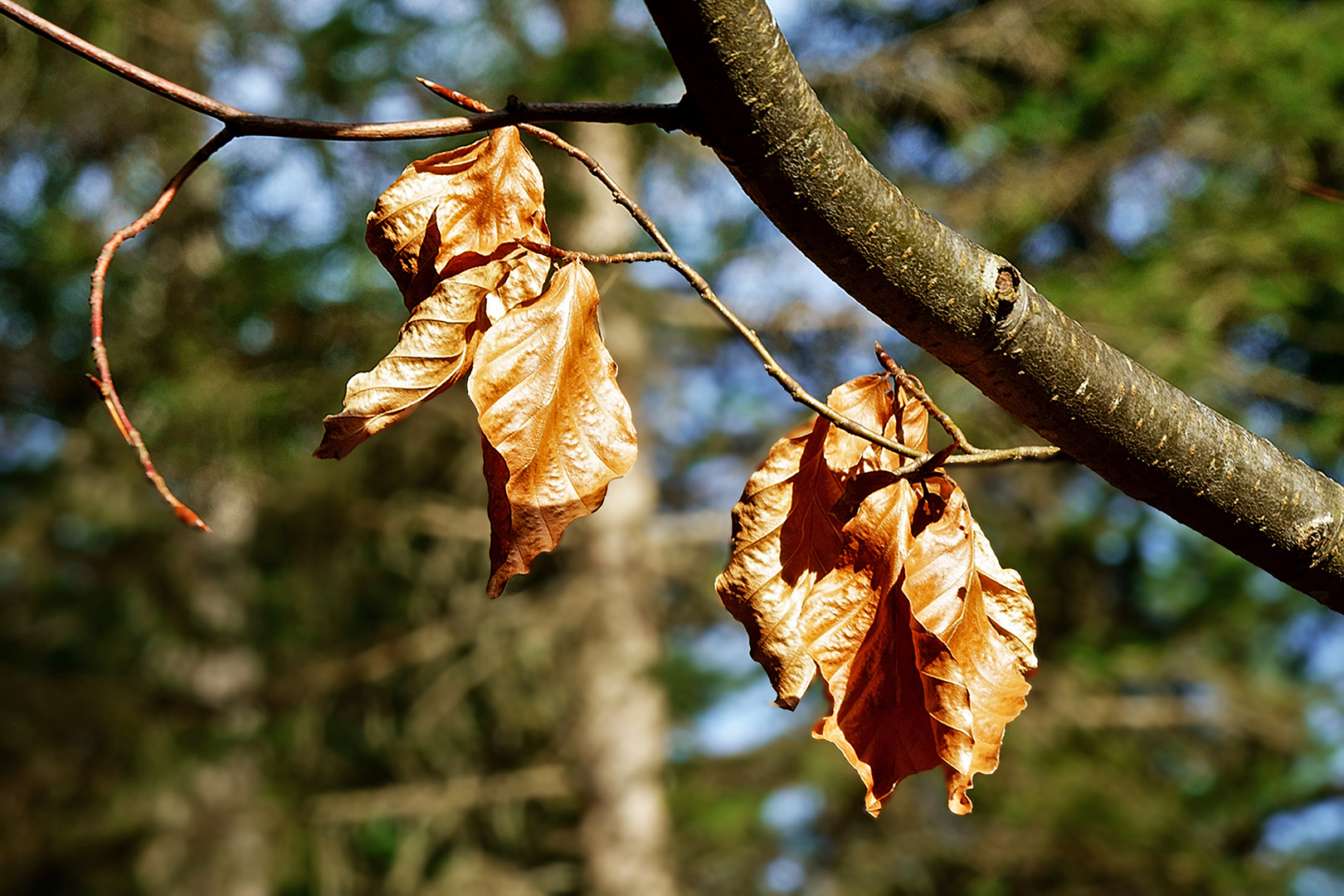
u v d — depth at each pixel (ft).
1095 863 19.65
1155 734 22.59
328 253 15.61
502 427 3.10
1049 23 17.01
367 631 27.30
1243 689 21.71
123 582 25.93
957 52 17.52
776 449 3.43
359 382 3.14
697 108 2.88
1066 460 3.55
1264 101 14.69
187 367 15.70
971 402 14.89
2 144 17.37
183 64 16.98
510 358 3.12
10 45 15.83
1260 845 21.88
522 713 23.15
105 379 2.70
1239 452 3.51
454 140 15.81
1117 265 15.88
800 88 2.88
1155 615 22.26
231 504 16.85
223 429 15.52
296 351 15.97
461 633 22.74
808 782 22.09
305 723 23.86
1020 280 3.21
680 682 24.07
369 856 26.50
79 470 26.37
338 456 3.14
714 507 23.39
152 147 17.56
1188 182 16.12
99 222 17.88
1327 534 3.58
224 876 24.47
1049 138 15.62
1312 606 21.48
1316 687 22.36
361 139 2.78
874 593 3.28
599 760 22.08
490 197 3.32
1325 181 16.29
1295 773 22.26
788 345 17.42
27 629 26.61
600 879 21.77
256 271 15.55
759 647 3.30
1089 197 16.84
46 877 25.41
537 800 24.94
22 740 24.97
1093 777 20.17
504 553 3.12
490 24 16.80
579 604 21.95
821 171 2.95
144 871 24.80
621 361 21.12
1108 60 15.14
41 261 17.37
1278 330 16.58
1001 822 20.47
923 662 3.17
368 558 24.58
